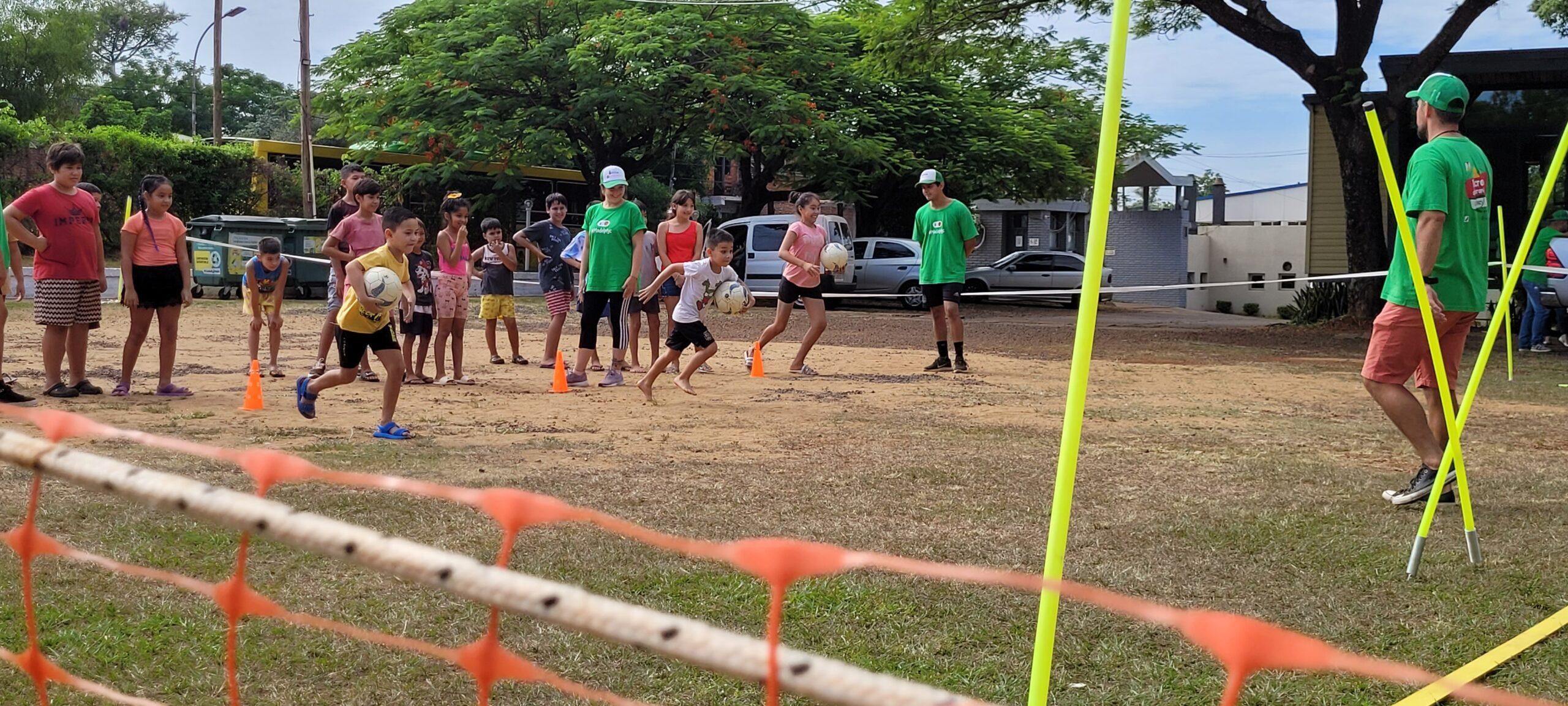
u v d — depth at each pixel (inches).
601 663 132.2
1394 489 230.7
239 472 217.2
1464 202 205.3
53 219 315.3
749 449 269.3
